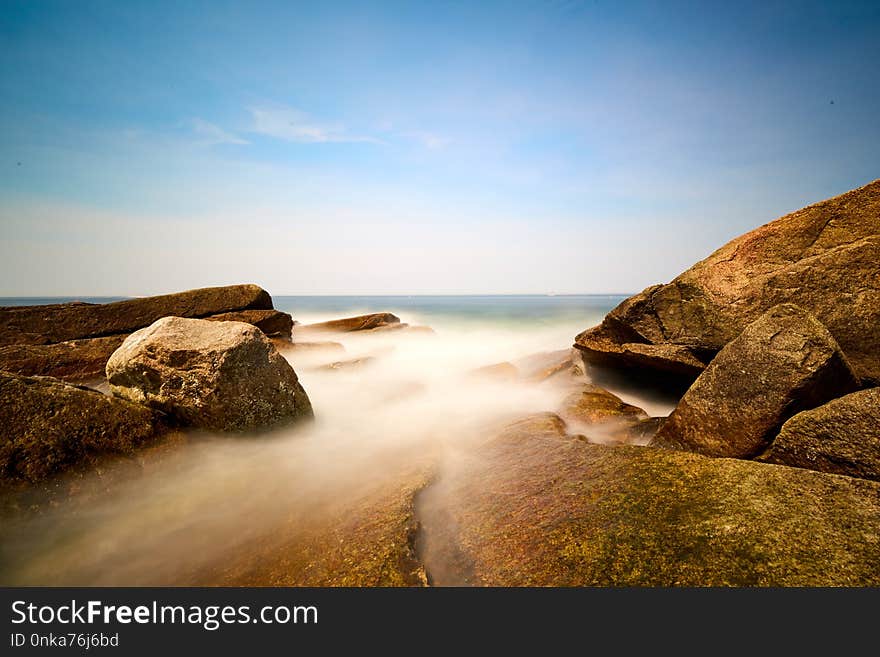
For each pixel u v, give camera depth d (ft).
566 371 39.63
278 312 49.03
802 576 10.39
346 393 35.17
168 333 22.36
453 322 109.50
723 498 13.33
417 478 18.53
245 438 22.61
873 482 12.82
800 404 18.33
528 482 17.07
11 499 15.28
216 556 14.73
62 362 33.76
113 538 15.89
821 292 25.16
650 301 32.30
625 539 12.54
